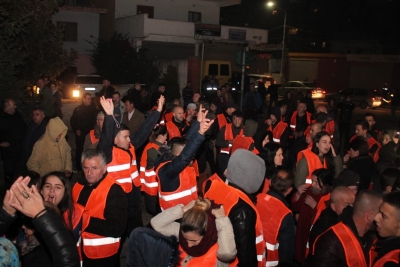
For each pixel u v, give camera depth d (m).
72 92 23.64
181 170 4.33
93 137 6.87
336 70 45.94
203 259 3.02
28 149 6.64
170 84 26.36
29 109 11.06
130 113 9.62
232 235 3.05
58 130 5.81
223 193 3.44
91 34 31.53
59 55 15.02
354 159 6.01
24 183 2.37
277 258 3.97
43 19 14.03
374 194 3.41
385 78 44.50
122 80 26.70
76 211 3.73
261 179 3.64
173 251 3.08
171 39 30.62
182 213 3.29
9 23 11.50
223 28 32.91
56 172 3.58
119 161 5.30
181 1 34.00
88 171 4.04
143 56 27.28
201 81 23.31
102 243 4.05
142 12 32.94
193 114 9.05
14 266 2.21
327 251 3.18
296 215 5.74
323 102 36.06
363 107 33.69
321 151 6.02
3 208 2.58
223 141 8.41
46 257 3.36
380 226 3.11
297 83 36.06
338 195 3.80
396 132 7.47
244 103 18.42
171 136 8.06
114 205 4.05
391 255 2.99
